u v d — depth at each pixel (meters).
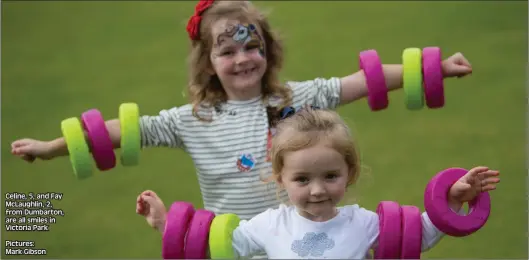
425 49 4.81
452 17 11.70
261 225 3.95
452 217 3.86
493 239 6.25
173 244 3.93
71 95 9.92
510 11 11.71
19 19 12.84
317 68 10.08
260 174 4.62
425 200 3.92
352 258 3.82
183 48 11.34
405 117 8.89
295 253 3.82
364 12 12.34
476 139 8.12
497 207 6.70
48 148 4.72
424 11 12.12
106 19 12.77
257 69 4.78
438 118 8.76
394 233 3.86
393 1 12.73
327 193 3.77
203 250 3.94
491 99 9.07
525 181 7.11
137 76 10.44
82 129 4.58
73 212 7.20
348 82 4.91
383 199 6.93
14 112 9.45
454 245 6.21
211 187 4.72
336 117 3.91
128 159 4.69
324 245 3.82
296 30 11.64
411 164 7.67
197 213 4.01
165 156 8.48
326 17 12.14
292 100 4.82
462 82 9.55
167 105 9.36
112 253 6.39
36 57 11.30
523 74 9.66
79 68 10.84
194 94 4.89
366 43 10.88
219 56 4.77
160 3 13.45
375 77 4.77
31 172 8.08
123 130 4.62
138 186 7.70
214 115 4.77
